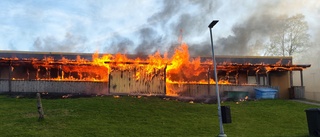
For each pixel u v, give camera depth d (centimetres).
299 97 3181
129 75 2753
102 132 1614
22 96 2502
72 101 2303
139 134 1605
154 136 1578
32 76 3008
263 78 3316
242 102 2583
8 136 1499
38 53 3070
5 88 2711
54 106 2141
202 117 2003
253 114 2131
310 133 1603
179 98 2636
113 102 2291
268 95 2862
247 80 3266
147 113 2042
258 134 1648
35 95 2556
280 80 3338
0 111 1977
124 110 2084
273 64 3216
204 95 2880
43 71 3031
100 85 2792
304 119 2028
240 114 2119
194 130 1709
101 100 2345
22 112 1966
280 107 2386
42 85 2734
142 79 2758
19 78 2986
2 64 2934
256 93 2923
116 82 2731
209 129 1738
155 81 2772
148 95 2708
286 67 3164
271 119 2012
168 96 2675
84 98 2448
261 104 2495
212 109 2236
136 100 2400
